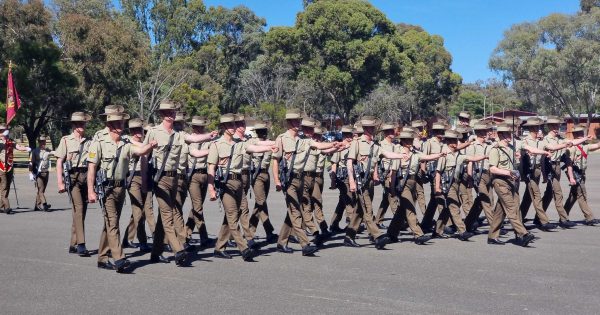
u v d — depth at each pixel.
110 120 8.42
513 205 10.41
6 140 15.73
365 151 10.13
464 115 13.50
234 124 9.42
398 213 10.81
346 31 62.09
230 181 9.35
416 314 6.45
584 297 7.12
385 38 64.75
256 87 67.00
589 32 63.91
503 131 10.29
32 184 26.30
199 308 6.70
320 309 6.65
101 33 42.88
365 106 62.19
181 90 61.09
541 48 64.81
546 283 7.81
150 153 8.75
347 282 7.90
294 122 9.75
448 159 11.22
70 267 8.85
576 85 64.25
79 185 9.73
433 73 73.50
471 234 11.44
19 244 10.78
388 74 64.25
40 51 38.84
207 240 10.59
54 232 12.23
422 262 9.16
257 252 10.05
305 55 63.00
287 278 8.13
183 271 8.59
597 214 14.67
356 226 10.50
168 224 8.86
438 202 11.25
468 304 6.84
